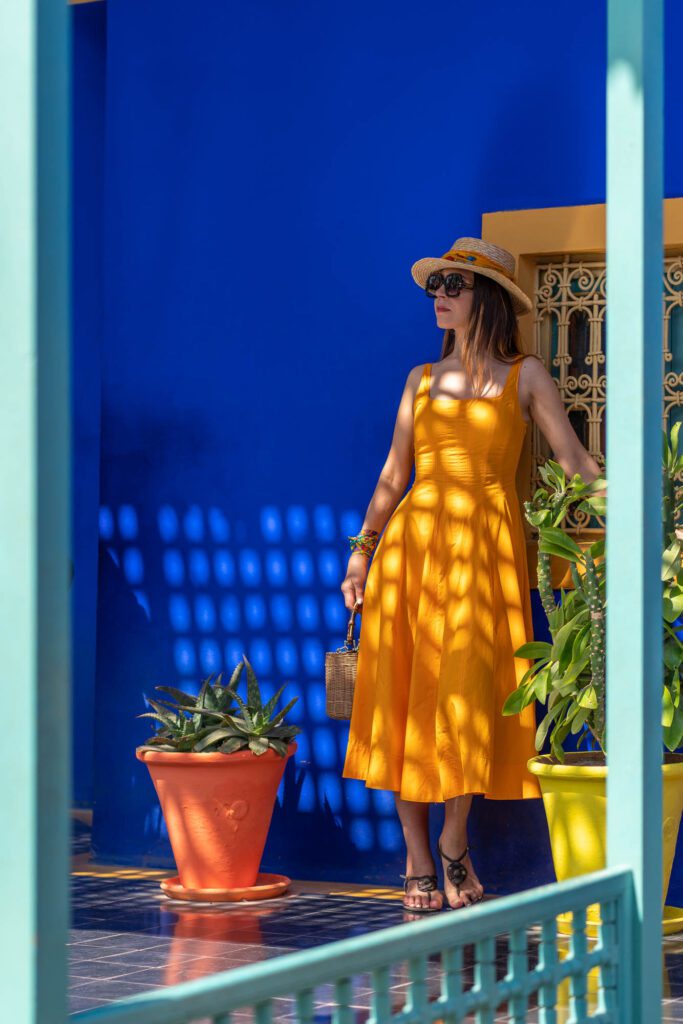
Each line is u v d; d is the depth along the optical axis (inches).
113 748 222.4
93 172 274.2
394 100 207.0
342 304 209.8
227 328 217.2
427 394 191.2
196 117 219.3
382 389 206.8
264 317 214.8
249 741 195.5
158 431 221.3
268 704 200.2
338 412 209.8
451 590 183.2
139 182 222.8
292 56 213.3
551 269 199.8
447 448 187.0
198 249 219.1
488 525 184.7
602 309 197.3
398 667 187.2
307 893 199.0
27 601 65.7
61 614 66.9
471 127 202.4
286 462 212.8
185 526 219.1
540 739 177.8
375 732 186.7
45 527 66.4
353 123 209.3
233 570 215.9
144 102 222.5
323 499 210.4
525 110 199.3
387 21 207.3
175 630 219.5
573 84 196.9
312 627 210.7
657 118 108.9
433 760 183.6
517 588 184.9
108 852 221.9
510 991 92.1
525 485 197.6
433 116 204.5
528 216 197.2
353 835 206.5
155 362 221.6
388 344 206.7
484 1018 90.0
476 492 185.5
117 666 222.8
